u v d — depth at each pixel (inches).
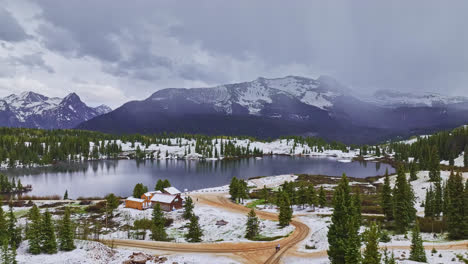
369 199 4623.5
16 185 6146.7
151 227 3075.8
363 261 1524.4
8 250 2025.1
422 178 5482.3
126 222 3580.2
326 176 7421.3
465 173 5462.6
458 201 2529.5
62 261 2084.2
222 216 3782.0
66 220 2361.0
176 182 6909.5
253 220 3014.3
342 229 1847.9
